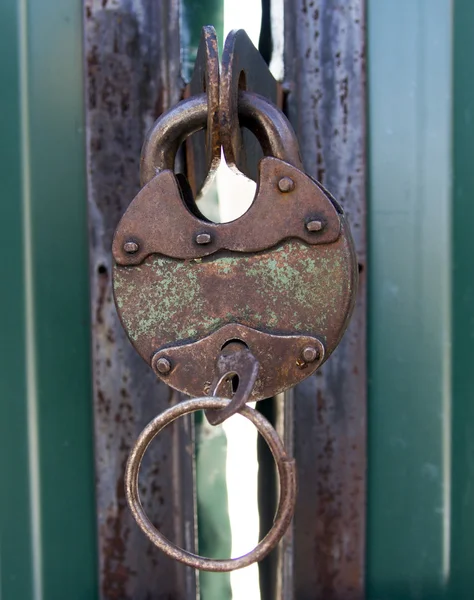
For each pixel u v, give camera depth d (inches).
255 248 16.0
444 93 18.8
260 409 18.6
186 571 18.6
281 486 15.3
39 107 18.7
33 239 18.7
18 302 18.8
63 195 18.7
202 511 18.8
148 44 18.5
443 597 19.1
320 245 15.9
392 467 19.0
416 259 18.8
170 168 16.3
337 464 18.9
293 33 18.4
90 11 18.5
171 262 16.1
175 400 18.7
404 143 18.8
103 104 18.5
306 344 15.9
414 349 18.9
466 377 19.0
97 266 18.6
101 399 18.7
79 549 19.0
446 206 18.8
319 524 19.0
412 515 19.0
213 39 15.9
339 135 18.6
